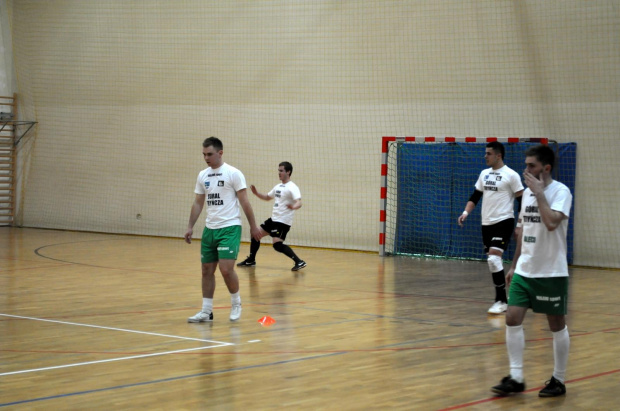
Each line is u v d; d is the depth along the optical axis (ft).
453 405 16.01
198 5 58.59
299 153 54.90
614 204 43.80
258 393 16.83
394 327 25.34
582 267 44.65
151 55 61.31
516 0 46.26
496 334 24.25
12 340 22.59
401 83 50.67
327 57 53.31
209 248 25.75
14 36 68.49
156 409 15.47
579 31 44.42
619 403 16.29
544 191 16.97
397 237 50.60
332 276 39.06
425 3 49.39
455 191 48.34
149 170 62.08
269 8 55.47
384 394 16.84
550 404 16.17
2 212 69.31
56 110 67.00
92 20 64.13
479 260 47.26
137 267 41.52
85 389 16.99
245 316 27.14
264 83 56.08
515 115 46.80
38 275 37.83
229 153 58.08
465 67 48.26
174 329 24.52
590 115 44.32
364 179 52.24
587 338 23.79
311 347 21.95
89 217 65.57
